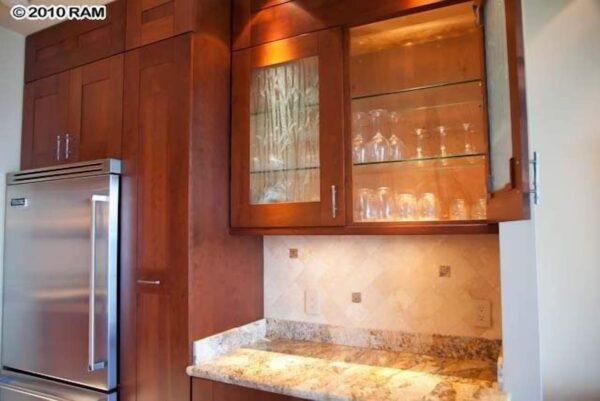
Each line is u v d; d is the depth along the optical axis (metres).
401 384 1.49
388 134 1.89
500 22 1.24
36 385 2.07
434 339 1.83
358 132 1.82
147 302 1.85
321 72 1.82
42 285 2.11
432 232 1.60
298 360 1.78
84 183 2.01
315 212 1.79
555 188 1.81
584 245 1.77
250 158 1.97
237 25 2.04
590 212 1.77
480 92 1.75
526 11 1.87
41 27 2.32
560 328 1.78
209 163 1.89
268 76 1.99
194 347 1.75
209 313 1.85
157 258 1.84
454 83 1.81
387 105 1.90
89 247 1.95
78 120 2.16
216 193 1.92
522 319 1.37
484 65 1.49
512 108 1.10
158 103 1.91
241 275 2.05
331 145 1.78
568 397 1.75
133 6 2.03
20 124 2.37
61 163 2.21
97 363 1.86
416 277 1.89
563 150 1.81
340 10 1.80
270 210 1.89
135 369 1.86
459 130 1.78
